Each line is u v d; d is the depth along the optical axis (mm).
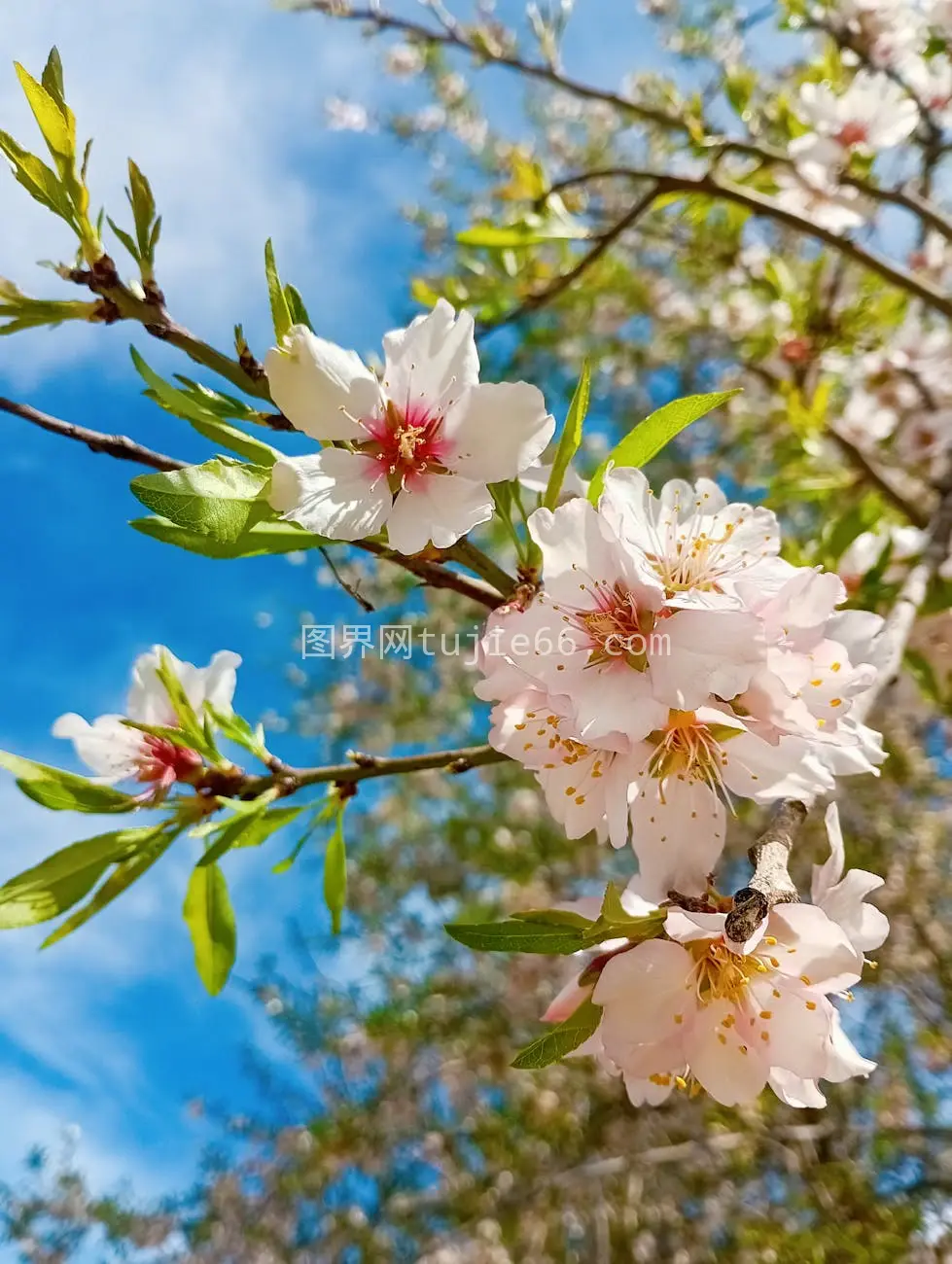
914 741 424
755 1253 431
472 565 147
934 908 473
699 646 127
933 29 362
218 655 174
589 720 127
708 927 121
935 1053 488
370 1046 595
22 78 135
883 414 374
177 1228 632
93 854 149
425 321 142
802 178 332
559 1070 500
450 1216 525
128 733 162
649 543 136
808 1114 471
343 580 141
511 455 138
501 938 121
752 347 426
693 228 422
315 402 136
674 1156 438
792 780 135
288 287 144
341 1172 585
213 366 144
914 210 315
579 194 452
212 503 126
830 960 122
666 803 138
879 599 235
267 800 153
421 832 603
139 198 141
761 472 514
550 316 549
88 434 143
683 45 522
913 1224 413
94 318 143
